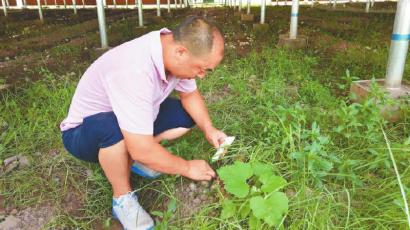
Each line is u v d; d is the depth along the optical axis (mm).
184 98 2041
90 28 7156
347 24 6785
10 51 5148
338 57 4121
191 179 2033
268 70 3676
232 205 1723
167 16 9070
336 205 1731
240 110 2752
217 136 2039
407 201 1669
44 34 6602
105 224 1869
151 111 1591
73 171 2250
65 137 1848
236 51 4711
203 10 10484
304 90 3059
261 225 1616
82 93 1728
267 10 9625
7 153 2430
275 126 2215
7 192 2100
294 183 1866
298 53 4336
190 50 1475
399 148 1962
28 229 1896
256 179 1868
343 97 3023
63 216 1952
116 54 1612
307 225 1649
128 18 8812
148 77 1543
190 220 1842
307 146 1891
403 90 2777
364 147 2176
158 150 1643
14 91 3369
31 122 2641
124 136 1597
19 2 11797
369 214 1732
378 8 9312
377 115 2209
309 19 7555
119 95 1541
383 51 4328
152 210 1976
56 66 4195
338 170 1950
